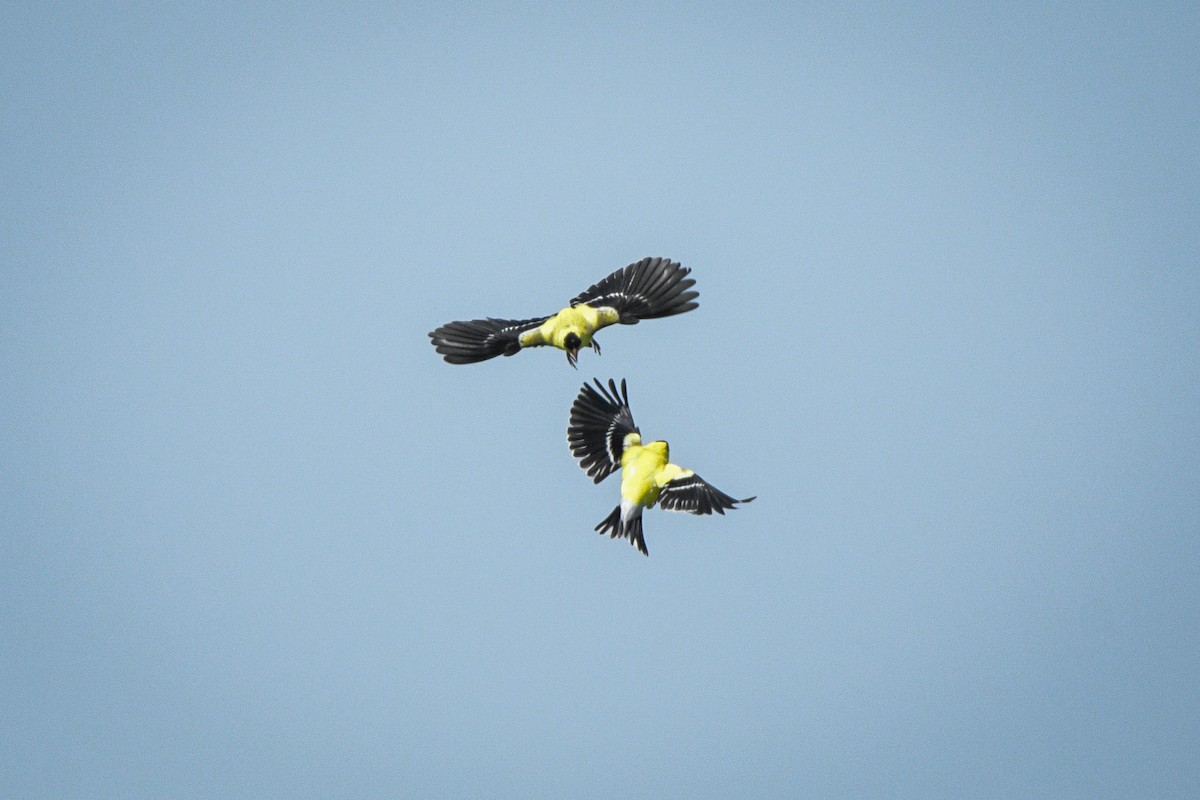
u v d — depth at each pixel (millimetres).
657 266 17703
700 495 15078
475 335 17516
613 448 15883
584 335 16891
